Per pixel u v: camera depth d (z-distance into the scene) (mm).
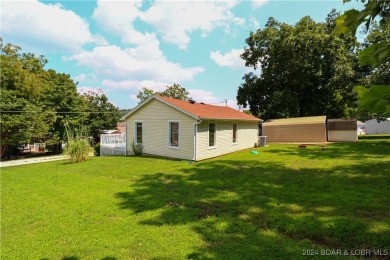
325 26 22969
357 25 1269
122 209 5379
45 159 18281
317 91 25219
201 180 7934
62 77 26766
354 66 21391
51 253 3621
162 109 13977
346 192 5863
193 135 12453
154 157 13836
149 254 3500
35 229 4465
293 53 22328
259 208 5066
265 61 26844
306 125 20656
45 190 7230
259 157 12844
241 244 3639
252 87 27266
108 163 12133
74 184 7926
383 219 4227
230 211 5000
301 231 3947
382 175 7520
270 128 22656
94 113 32469
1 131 18141
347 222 4133
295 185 6762
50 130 24000
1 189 7477
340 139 21766
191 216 4820
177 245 3711
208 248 3578
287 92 24109
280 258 3227
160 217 4832
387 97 832
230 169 9680
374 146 15570
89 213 5203
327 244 3562
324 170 8680
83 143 13578
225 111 17375
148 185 7547
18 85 20781
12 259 3490
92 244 3848
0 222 4816
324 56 22188
